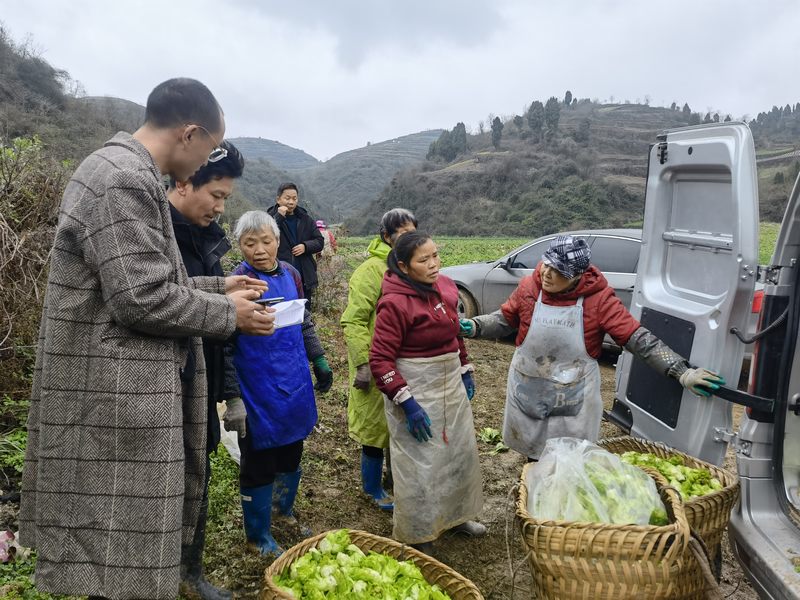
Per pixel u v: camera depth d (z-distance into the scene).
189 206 2.52
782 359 2.46
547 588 2.21
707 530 2.44
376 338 3.05
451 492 3.19
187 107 2.05
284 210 6.61
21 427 4.19
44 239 4.73
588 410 3.22
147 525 1.93
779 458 2.50
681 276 3.39
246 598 2.93
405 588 2.30
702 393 2.85
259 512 3.14
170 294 1.91
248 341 2.99
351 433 3.79
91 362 1.91
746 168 2.77
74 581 1.95
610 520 2.26
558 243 3.05
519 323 3.62
